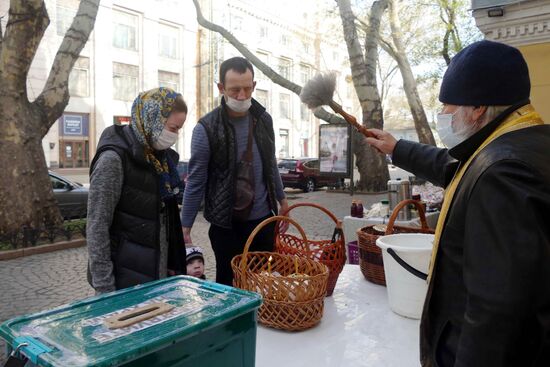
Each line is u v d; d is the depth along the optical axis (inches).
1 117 272.8
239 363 43.2
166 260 82.0
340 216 441.1
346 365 52.3
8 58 269.9
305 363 52.6
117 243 74.4
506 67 40.8
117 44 941.8
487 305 33.4
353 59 576.1
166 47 1027.3
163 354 36.5
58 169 869.8
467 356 34.6
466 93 41.9
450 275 41.3
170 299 44.6
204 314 40.6
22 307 188.1
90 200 71.7
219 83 101.4
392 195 160.2
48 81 298.0
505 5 131.5
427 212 184.1
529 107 41.9
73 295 202.8
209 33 1061.8
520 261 32.6
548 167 35.8
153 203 75.0
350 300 72.9
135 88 976.3
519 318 32.6
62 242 284.5
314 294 59.9
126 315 40.3
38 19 271.4
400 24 753.0
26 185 279.9
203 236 335.9
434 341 43.1
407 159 68.6
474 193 37.1
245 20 1174.3
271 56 1286.9
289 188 738.2
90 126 911.7
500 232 34.0
